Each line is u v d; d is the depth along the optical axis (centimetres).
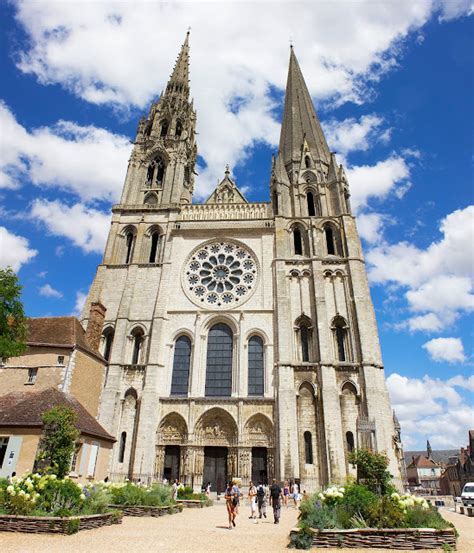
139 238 5803
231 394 4744
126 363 4884
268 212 6016
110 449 3984
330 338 4916
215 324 5247
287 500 3847
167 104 7431
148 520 2408
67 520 1758
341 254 5597
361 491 1945
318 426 4416
